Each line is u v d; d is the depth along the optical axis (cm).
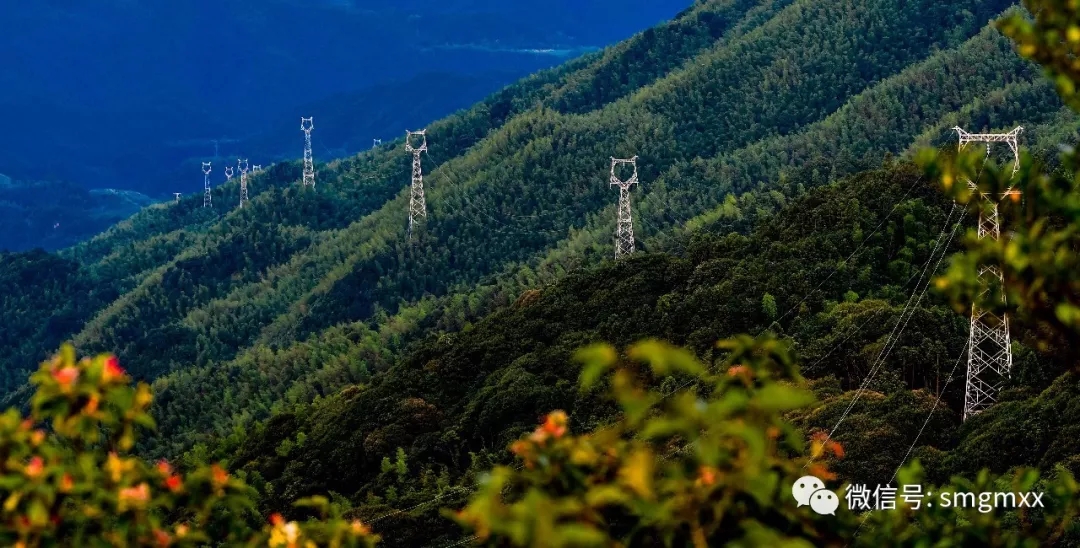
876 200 6397
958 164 771
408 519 4378
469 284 12181
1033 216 750
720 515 618
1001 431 3616
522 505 540
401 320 10519
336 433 5944
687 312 5809
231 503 866
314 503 910
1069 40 709
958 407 4331
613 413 4772
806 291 5691
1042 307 738
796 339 5150
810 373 4766
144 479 825
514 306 7062
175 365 12075
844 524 735
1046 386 3978
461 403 5956
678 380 4781
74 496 768
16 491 721
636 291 6438
